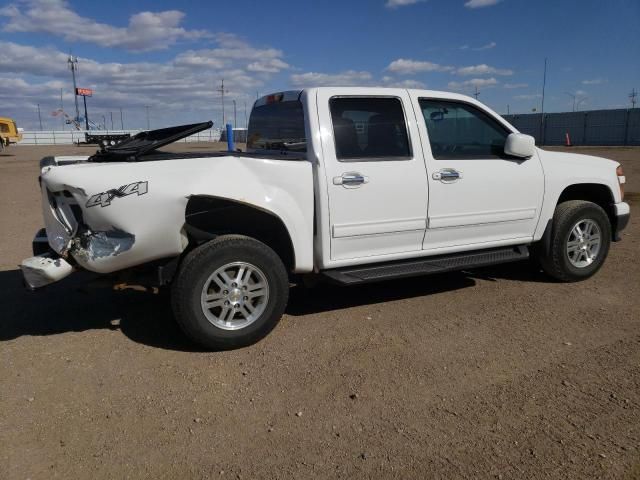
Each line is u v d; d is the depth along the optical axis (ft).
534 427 10.59
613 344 14.30
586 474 9.21
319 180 14.87
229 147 22.13
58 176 13.07
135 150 14.23
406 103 16.33
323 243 15.19
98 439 10.44
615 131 138.92
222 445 10.23
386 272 16.02
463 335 15.05
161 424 10.92
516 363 13.32
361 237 15.66
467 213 17.20
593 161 20.15
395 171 15.83
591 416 10.93
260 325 14.34
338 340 14.83
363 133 15.66
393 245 16.29
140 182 12.93
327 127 15.12
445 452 9.89
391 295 18.56
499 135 18.11
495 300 17.88
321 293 18.85
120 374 12.99
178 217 13.26
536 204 18.47
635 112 134.31
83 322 16.26
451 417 11.01
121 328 15.79
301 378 12.72
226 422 10.98
